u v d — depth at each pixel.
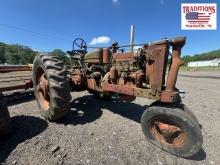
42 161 2.42
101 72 4.21
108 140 3.01
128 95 3.58
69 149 2.70
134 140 3.05
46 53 3.71
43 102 3.80
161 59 2.81
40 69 3.80
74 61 5.11
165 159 2.57
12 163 2.37
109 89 3.66
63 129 3.34
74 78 4.51
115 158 2.54
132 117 4.10
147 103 5.28
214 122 4.04
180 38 2.66
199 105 5.53
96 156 2.57
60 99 3.23
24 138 2.97
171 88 2.78
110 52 3.94
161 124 2.72
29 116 3.87
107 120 3.87
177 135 2.65
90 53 4.40
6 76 5.40
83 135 3.14
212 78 16.12
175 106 2.76
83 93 6.14
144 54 3.15
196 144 2.44
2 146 2.74
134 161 2.50
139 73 3.21
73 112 4.24
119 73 3.60
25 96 5.44
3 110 2.88
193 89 8.98
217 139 3.21
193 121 2.45
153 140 2.86
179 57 2.78
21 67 6.10
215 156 2.68
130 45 3.43
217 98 6.66
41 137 3.01
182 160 2.57
